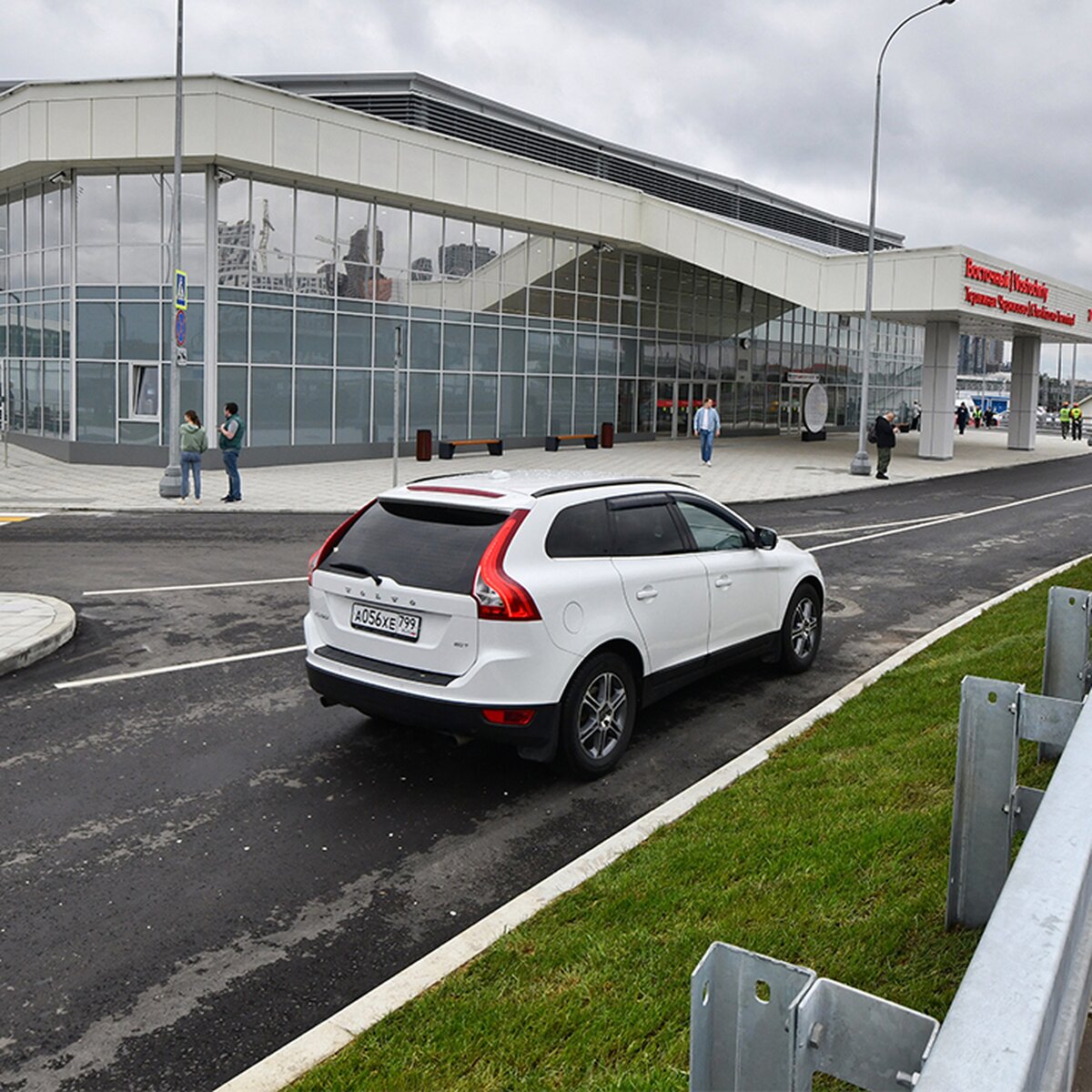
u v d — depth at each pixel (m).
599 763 6.08
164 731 6.75
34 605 9.87
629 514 6.58
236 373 25.66
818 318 47.19
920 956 3.52
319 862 4.96
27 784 5.82
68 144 24.22
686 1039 3.22
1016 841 4.09
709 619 7.04
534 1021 3.38
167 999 3.82
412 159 27.64
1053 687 4.80
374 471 25.59
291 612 10.26
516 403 33.25
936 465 33.06
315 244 27.00
